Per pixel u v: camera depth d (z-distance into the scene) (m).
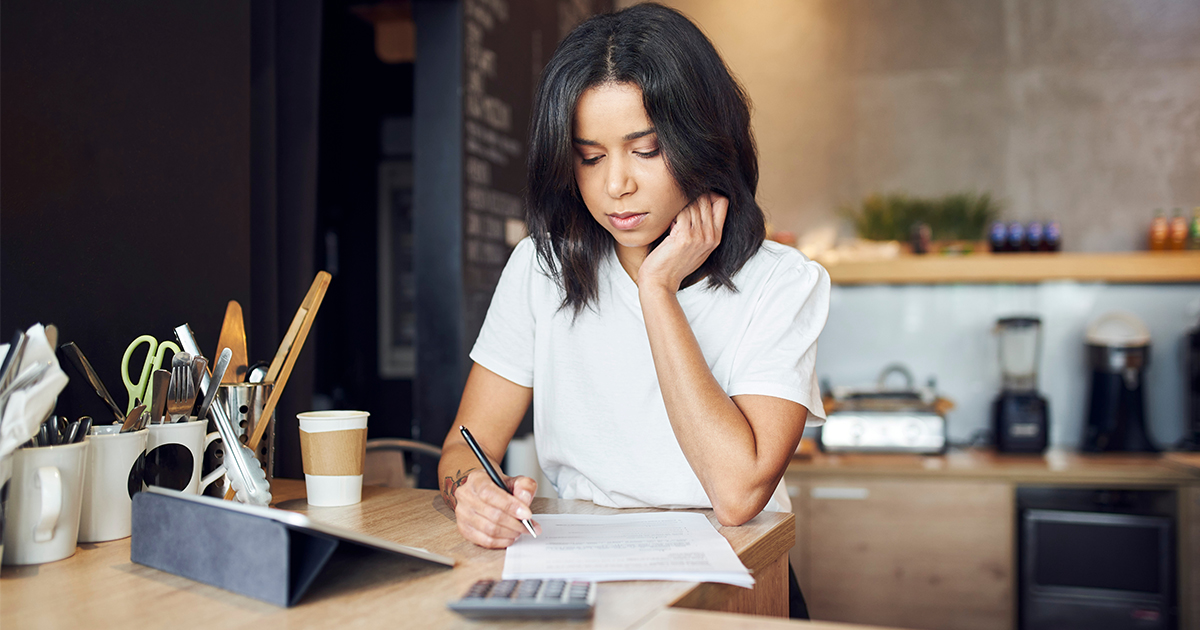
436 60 2.32
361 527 0.94
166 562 0.79
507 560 0.79
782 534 0.95
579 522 0.96
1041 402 2.99
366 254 3.84
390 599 0.70
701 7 3.54
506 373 1.22
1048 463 2.80
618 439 1.14
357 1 3.08
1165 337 3.17
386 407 3.84
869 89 3.40
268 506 0.98
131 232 1.13
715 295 1.12
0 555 0.79
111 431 0.97
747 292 1.12
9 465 0.80
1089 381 3.15
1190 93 3.18
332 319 3.81
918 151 3.36
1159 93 3.20
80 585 0.75
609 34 0.99
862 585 2.79
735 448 0.95
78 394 1.04
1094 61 3.24
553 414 1.19
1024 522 2.71
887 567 2.77
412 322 3.82
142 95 1.15
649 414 1.13
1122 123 3.22
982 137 3.31
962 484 2.74
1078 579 2.67
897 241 3.25
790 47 3.46
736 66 3.50
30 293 0.98
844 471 2.80
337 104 3.79
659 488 1.10
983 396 3.30
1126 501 2.73
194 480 0.99
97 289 1.08
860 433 3.00
